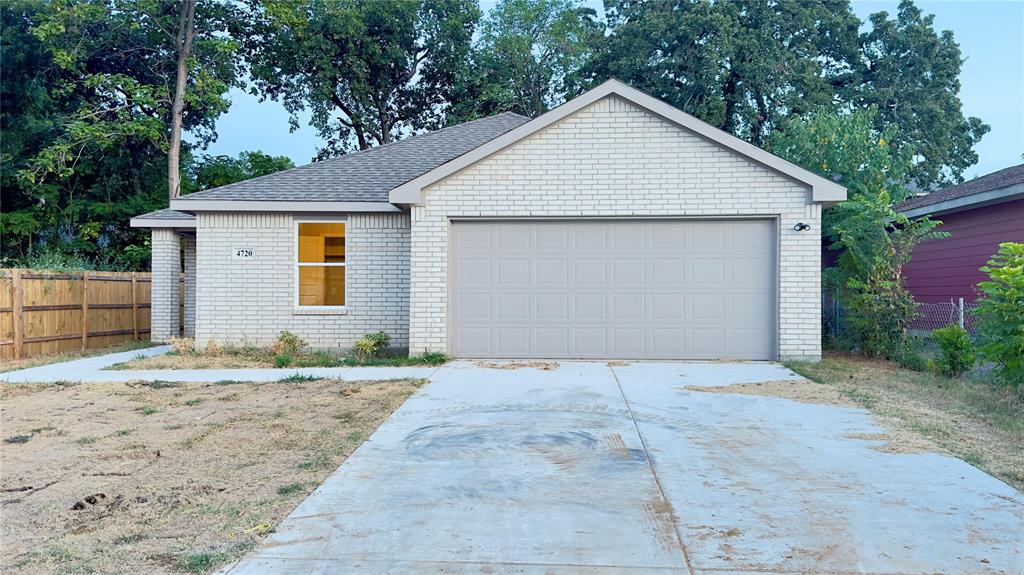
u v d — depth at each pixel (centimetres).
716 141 1134
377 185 1391
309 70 3394
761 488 500
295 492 502
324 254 1368
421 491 499
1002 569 368
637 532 419
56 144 2639
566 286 1188
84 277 1568
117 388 948
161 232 1627
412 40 3616
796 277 1133
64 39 2706
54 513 465
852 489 497
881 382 940
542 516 447
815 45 3166
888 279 1246
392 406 798
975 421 711
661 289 1174
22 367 1186
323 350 1341
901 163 1569
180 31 2758
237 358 1243
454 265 1198
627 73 3153
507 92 3541
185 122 3216
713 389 888
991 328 839
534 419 723
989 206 1391
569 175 1164
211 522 444
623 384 925
